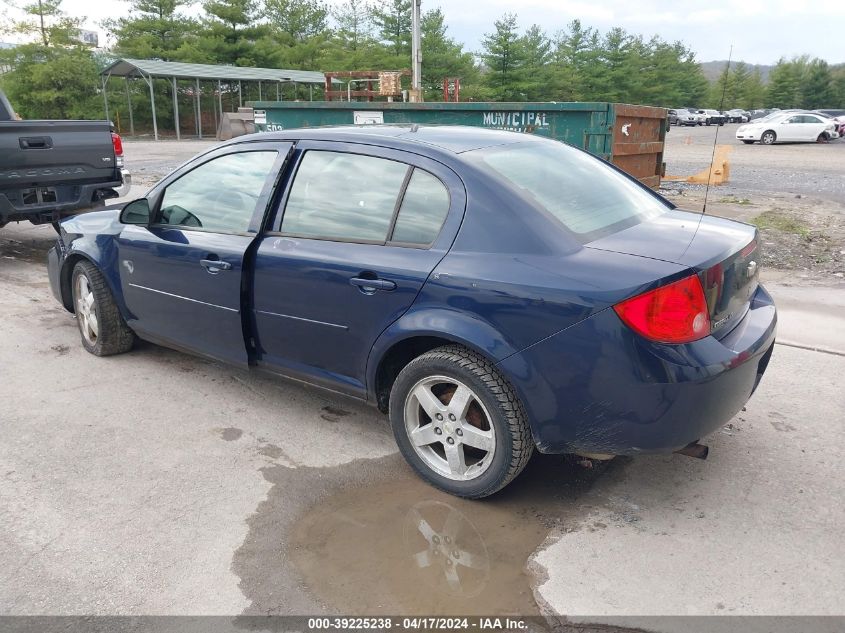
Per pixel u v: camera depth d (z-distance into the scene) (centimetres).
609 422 277
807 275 732
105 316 482
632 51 6800
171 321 434
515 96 5706
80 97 4625
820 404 412
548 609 252
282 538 294
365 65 5359
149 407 420
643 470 344
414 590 262
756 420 393
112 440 379
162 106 5088
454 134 364
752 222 1042
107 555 283
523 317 282
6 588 264
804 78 8219
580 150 405
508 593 260
